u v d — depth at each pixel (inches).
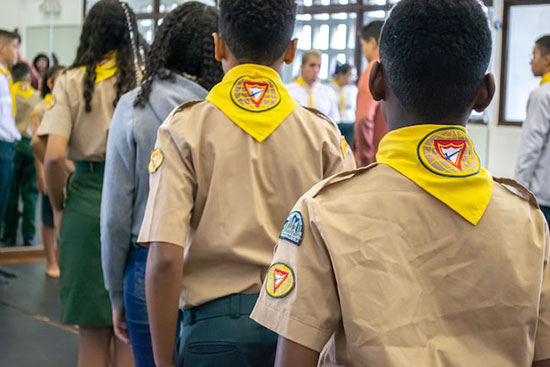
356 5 227.5
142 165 78.9
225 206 62.3
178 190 61.4
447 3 41.3
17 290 199.0
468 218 41.0
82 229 101.1
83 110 100.7
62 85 101.6
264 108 63.8
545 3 193.3
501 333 41.1
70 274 101.3
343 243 40.6
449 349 40.2
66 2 211.5
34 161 215.0
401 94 42.3
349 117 229.1
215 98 64.1
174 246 60.6
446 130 42.0
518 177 154.3
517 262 41.4
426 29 41.1
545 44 153.1
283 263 42.5
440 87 41.5
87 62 100.5
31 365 145.1
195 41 78.3
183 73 79.4
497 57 195.3
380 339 39.4
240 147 62.9
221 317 61.1
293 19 65.4
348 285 40.0
